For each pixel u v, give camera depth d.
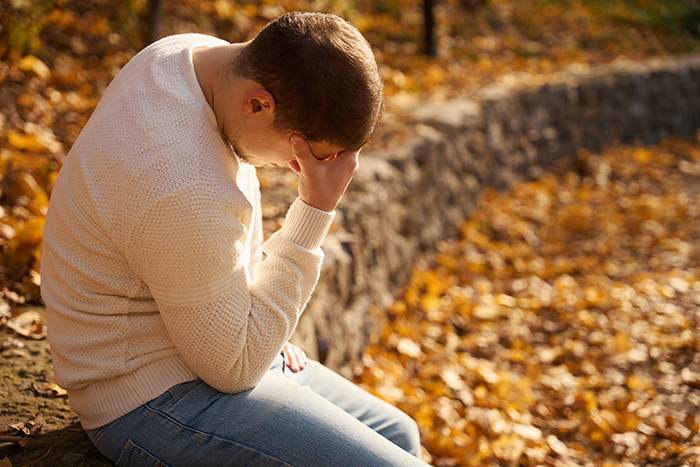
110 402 1.28
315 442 1.22
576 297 4.04
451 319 3.72
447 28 7.53
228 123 1.22
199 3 5.49
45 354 1.86
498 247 4.92
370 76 1.14
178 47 1.28
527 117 6.30
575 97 6.93
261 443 1.23
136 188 1.12
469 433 2.61
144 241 1.13
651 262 4.71
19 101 3.40
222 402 1.27
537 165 6.51
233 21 5.61
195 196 1.13
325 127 1.16
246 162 1.32
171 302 1.17
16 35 3.52
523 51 7.69
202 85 1.23
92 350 1.26
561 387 3.02
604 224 5.45
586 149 7.11
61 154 3.15
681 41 9.37
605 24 9.25
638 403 2.76
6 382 1.71
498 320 3.79
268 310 1.25
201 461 1.25
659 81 7.96
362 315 3.25
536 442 2.56
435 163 4.68
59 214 1.22
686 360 3.09
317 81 1.11
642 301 3.88
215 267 1.16
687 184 6.64
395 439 1.59
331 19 1.16
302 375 1.59
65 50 4.21
